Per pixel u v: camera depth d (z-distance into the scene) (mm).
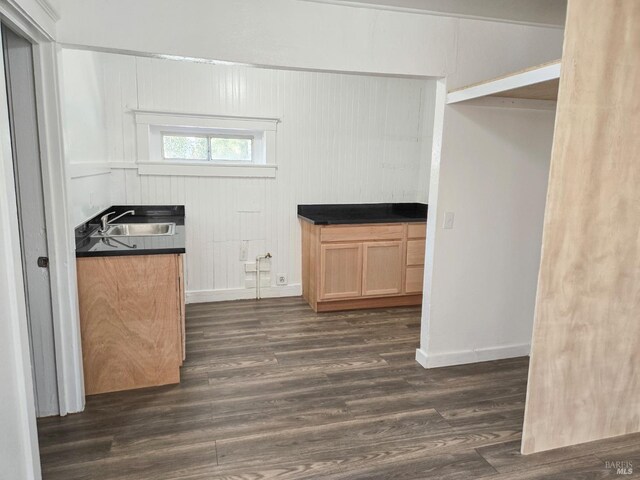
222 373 2812
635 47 1881
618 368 2178
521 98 2803
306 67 2426
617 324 2131
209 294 4223
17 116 2049
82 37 2092
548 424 2090
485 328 3076
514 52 2797
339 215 4281
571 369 2086
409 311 4129
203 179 4008
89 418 2287
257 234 4258
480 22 2703
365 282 4062
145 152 3797
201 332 3498
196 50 2246
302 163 4258
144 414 2332
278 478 1862
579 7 1772
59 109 2082
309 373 2844
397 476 1893
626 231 2047
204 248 4129
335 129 4297
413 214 4453
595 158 1926
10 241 1340
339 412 2391
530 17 2664
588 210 1966
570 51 1792
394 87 4395
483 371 2928
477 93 2424
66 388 2301
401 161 4543
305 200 4336
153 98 3746
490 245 2979
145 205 3873
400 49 2574
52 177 2117
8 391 1331
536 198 3018
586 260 2008
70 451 2016
